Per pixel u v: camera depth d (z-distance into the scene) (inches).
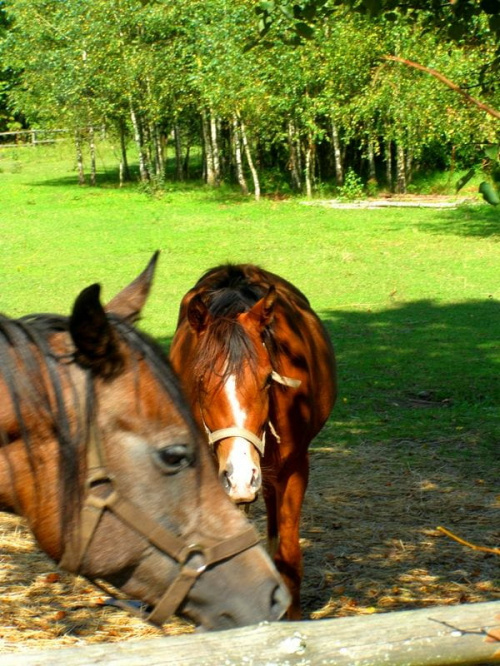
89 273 652.7
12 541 224.2
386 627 70.9
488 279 605.3
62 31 1240.2
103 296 573.9
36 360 77.2
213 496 80.7
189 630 177.2
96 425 76.3
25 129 2121.1
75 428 76.0
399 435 313.0
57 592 194.1
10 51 1334.9
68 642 169.2
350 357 421.1
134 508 76.6
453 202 1007.0
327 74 919.0
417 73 756.6
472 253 699.4
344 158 1300.4
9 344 77.8
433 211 957.8
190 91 1167.6
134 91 1185.4
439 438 308.8
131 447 76.9
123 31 1187.9
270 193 1181.1
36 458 75.9
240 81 999.0
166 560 77.9
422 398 359.6
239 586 78.9
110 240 802.8
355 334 466.9
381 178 1285.7
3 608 183.9
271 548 200.5
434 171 1217.4
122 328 81.8
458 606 73.7
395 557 211.3
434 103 741.3
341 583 198.1
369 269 647.8
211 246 761.6
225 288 178.2
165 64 1150.3
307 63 947.3
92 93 1256.8
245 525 80.7
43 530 76.5
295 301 199.2
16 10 1312.7
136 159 1777.8
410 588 194.5
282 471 174.6
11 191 1244.5
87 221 932.6
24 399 75.8
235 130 1109.7
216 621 78.9
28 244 785.6
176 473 78.5
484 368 395.9
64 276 642.2
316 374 189.3
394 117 875.4
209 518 79.4
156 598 78.5
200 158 1720.0
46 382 76.6
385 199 1081.4
